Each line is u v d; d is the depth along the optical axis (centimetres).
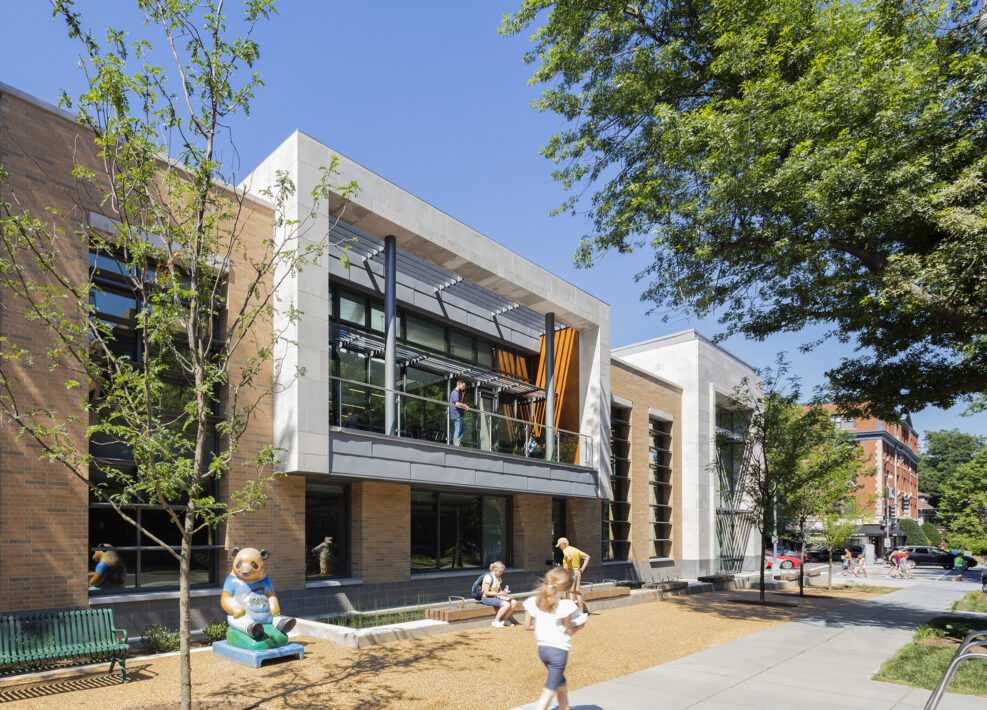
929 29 1161
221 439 1252
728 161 1196
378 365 1781
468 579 1848
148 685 820
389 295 1586
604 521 2475
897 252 1241
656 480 2878
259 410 1300
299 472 1275
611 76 1510
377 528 1570
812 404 1958
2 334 962
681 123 1246
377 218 1541
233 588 981
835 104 1124
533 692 838
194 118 729
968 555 4744
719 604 1870
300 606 1350
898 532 6359
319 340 1345
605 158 1546
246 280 1305
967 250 1023
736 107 1198
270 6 731
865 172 1098
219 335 1263
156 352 1173
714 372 3291
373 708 743
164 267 807
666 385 2969
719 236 1333
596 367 2227
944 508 5544
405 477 1494
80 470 1031
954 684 904
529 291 1970
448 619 1244
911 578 3419
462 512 1928
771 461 2102
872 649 1180
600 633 1290
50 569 987
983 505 4612
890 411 1451
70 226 1063
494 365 2267
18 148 1018
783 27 1202
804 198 1122
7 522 948
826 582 2931
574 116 1541
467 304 2139
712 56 1380
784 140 1166
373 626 1303
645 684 897
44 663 893
